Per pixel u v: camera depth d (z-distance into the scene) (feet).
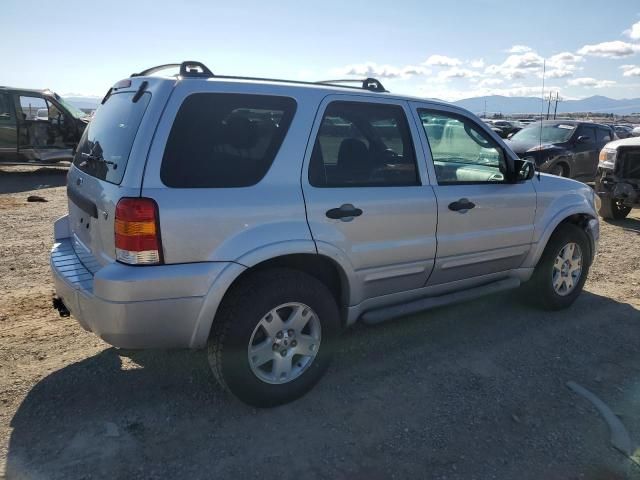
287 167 10.22
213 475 8.60
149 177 8.91
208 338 10.03
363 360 12.65
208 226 9.21
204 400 10.68
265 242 9.71
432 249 12.41
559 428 10.14
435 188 12.46
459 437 9.78
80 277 10.09
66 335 13.35
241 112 9.90
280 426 9.95
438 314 15.61
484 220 13.42
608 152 29.60
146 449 9.16
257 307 9.83
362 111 11.48
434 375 12.00
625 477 8.86
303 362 10.80
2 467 8.57
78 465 8.70
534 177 15.07
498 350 13.35
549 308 15.92
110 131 10.46
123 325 8.89
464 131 13.42
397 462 9.05
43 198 33.78
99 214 9.55
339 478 8.64
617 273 20.15
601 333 14.55
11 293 16.20
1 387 10.82
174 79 9.55
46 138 44.88
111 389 10.94
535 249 14.82
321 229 10.44
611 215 30.53
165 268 8.95
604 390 11.60
